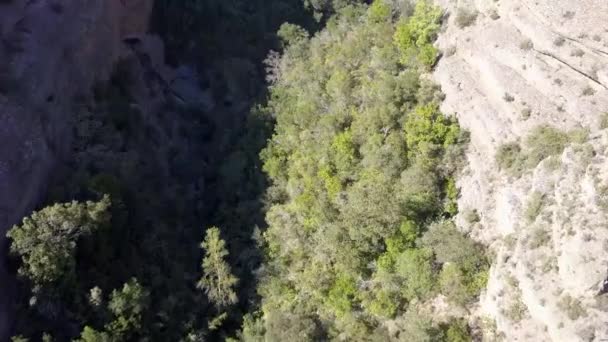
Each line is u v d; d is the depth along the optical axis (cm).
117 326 4497
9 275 4472
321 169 5341
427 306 4494
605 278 3469
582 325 3522
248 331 4906
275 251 5325
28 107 4994
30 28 5362
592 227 3625
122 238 5053
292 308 4938
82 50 5844
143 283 4956
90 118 5694
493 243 4381
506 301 4031
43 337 4281
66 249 4428
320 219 5100
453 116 4978
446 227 4597
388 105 5194
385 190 4762
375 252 4775
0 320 4303
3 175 4609
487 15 5162
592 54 4344
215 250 5103
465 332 4228
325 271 4919
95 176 5109
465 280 4334
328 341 4675
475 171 4697
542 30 4622
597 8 4400
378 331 4506
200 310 5069
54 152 5203
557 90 4425
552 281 3750
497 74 4819
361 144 5312
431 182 4750
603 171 3778
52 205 4841
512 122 4597
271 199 5697
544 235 3906
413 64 5488
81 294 4578
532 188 4197
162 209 5716
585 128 4138
